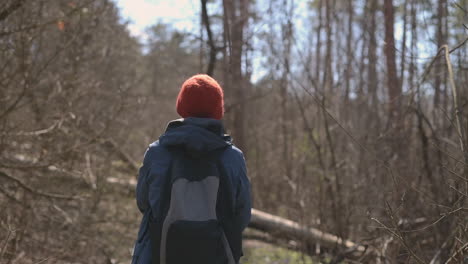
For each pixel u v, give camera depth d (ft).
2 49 15.69
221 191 6.82
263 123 35.88
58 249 17.04
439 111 16.56
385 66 21.25
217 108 7.39
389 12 22.06
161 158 6.85
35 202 16.65
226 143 7.07
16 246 14.78
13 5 14.39
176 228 6.34
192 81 7.34
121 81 25.17
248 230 24.04
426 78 14.88
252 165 32.17
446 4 15.16
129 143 23.88
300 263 19.02
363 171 18.25
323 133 23.44
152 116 30.50
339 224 17.85
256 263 19.34
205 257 6.37
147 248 6.72
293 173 26.58
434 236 13.38
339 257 16.89
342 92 25.52
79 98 19.47
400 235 10.30
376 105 22.16
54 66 19.06
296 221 22.34
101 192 19.86
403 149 16.96
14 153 18.34
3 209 15.48
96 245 18.95
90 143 18.38
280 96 29.78
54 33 19.29
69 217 18.37
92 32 20.47
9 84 16.66
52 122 18.01
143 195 6.91
